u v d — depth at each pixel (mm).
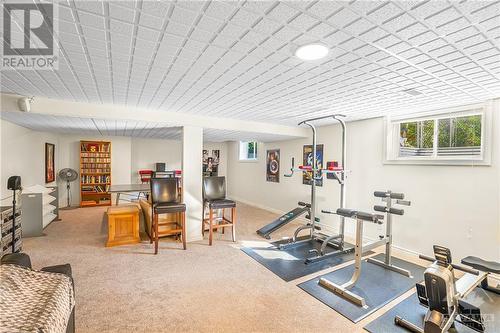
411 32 1418
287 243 4062
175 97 2961
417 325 2033
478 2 1131
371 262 3338
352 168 4477
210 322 2027
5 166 4004
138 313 2125
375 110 3574
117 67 2008
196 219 4270
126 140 7301
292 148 5996
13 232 3268
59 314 1210
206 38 1527
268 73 2113
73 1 1151
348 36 1478
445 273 1900
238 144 8492
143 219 4742
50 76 2223
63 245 3785
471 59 1778
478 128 3129
